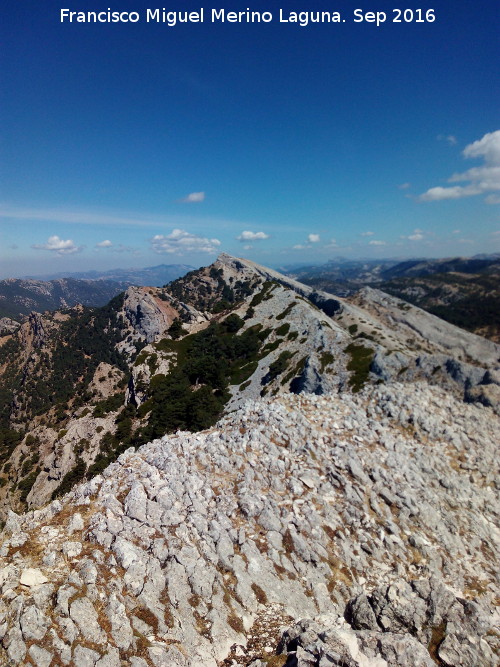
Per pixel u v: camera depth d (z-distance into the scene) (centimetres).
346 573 1695
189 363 9694
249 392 8725
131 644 1104
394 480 2294
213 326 12244
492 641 1358
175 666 1089
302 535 1758
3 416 18775
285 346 10100
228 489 1903
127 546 1390
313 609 1486
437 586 1489
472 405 3538
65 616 1092
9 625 1030
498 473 2703
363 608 1407
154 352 10600
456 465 2688
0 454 10344
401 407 3116
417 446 2736
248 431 2400
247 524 1730
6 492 8100
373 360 6944
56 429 9069
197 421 6525
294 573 1602
